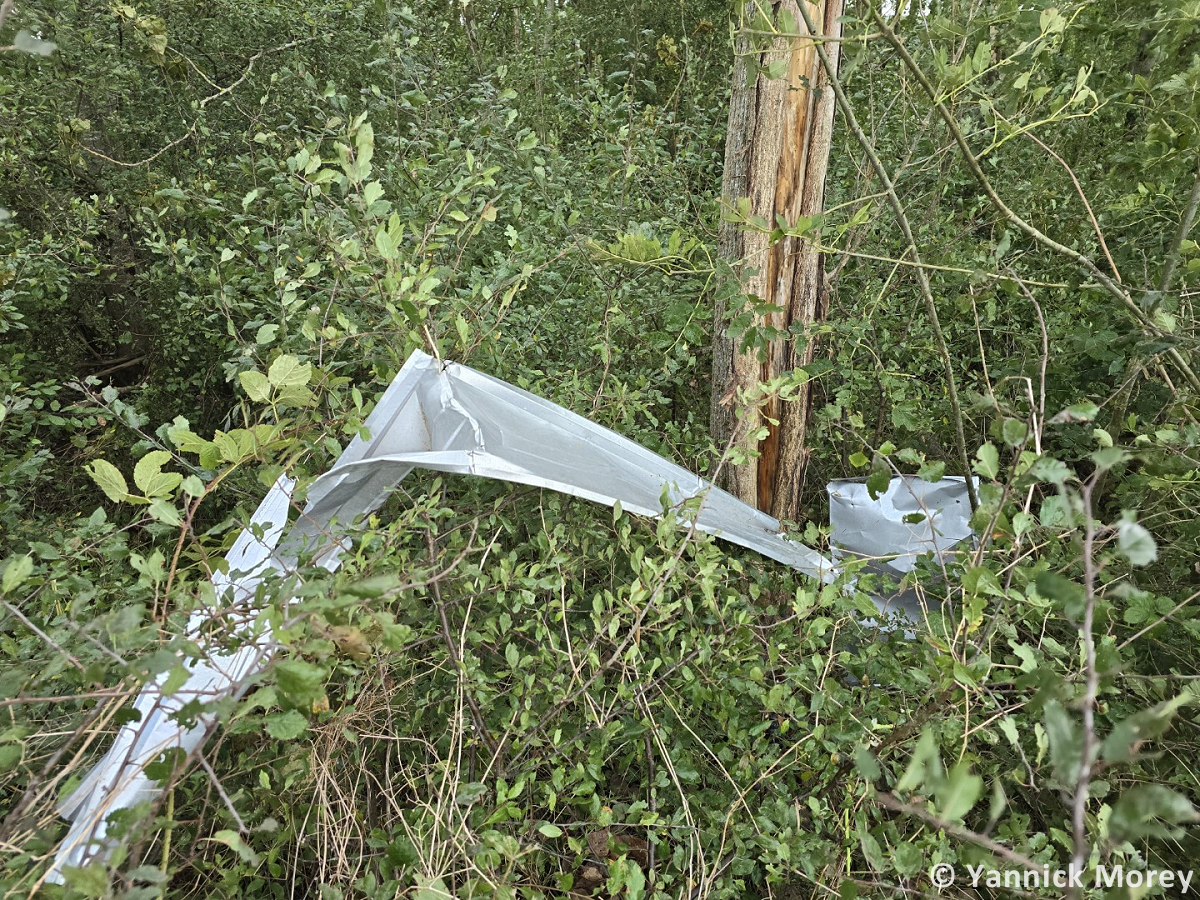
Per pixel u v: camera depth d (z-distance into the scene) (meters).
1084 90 1.61
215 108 4.22
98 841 0.85
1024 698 1.46
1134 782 1.54
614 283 2.72
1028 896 1.17
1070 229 2.80
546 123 4.79
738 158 2.26
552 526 1.91
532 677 1.51
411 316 1.73
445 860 1.27
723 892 1.36
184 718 0.88
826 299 2.54
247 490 2.36
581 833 1.67
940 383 3.02
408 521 1.58
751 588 1.81
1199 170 1.73
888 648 1.76
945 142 2.85
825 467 3.02
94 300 4.29
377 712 1.61
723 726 1.64
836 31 2.19
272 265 2.72
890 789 1.47
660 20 7.61
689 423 2.70
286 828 1.38
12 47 1.07
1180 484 1.59
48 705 1.42
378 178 3.12
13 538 2.37
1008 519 1.35
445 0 5.24
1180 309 2.07
